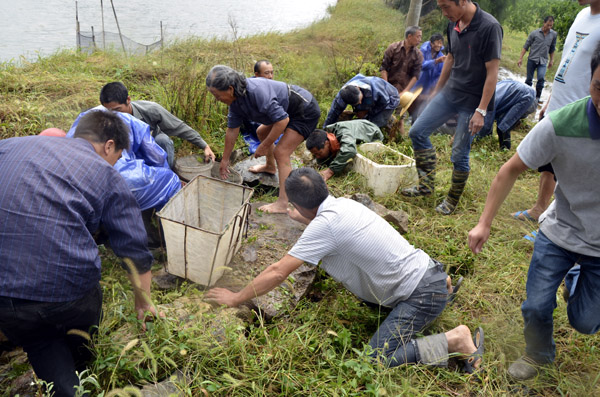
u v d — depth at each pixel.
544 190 4.06
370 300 2.76
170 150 3.88
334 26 12.83
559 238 2.33
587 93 3.46
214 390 2.08
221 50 9.21
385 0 16.70
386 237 2.57
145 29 15.52
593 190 2.14
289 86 3.76
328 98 6.81
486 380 2.47
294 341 2.49
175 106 5.08
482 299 3.20
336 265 2.62
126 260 2.17
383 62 6.63
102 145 2.18
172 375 2.07
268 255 3.24
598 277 2.27
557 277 2.38
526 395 2.49
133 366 2.12
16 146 1.97
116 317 2.45
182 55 8.32
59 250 1.85
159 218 2.78
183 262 2.82
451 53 4.12
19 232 1.81
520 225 4.12
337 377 2.31
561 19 12.62
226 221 3.33
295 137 3.76
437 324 2.92
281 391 2.25
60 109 4.99
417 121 4.24
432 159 4.34
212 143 4.88
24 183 1.86
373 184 4.46
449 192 4.27
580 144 2.07
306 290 3.00
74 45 12.38
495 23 3.64
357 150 4.81
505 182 2.39
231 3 22.44
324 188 2.59
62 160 1.95
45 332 2.00
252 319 2.72
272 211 3.79
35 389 2.16
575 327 2.45
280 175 3.79
